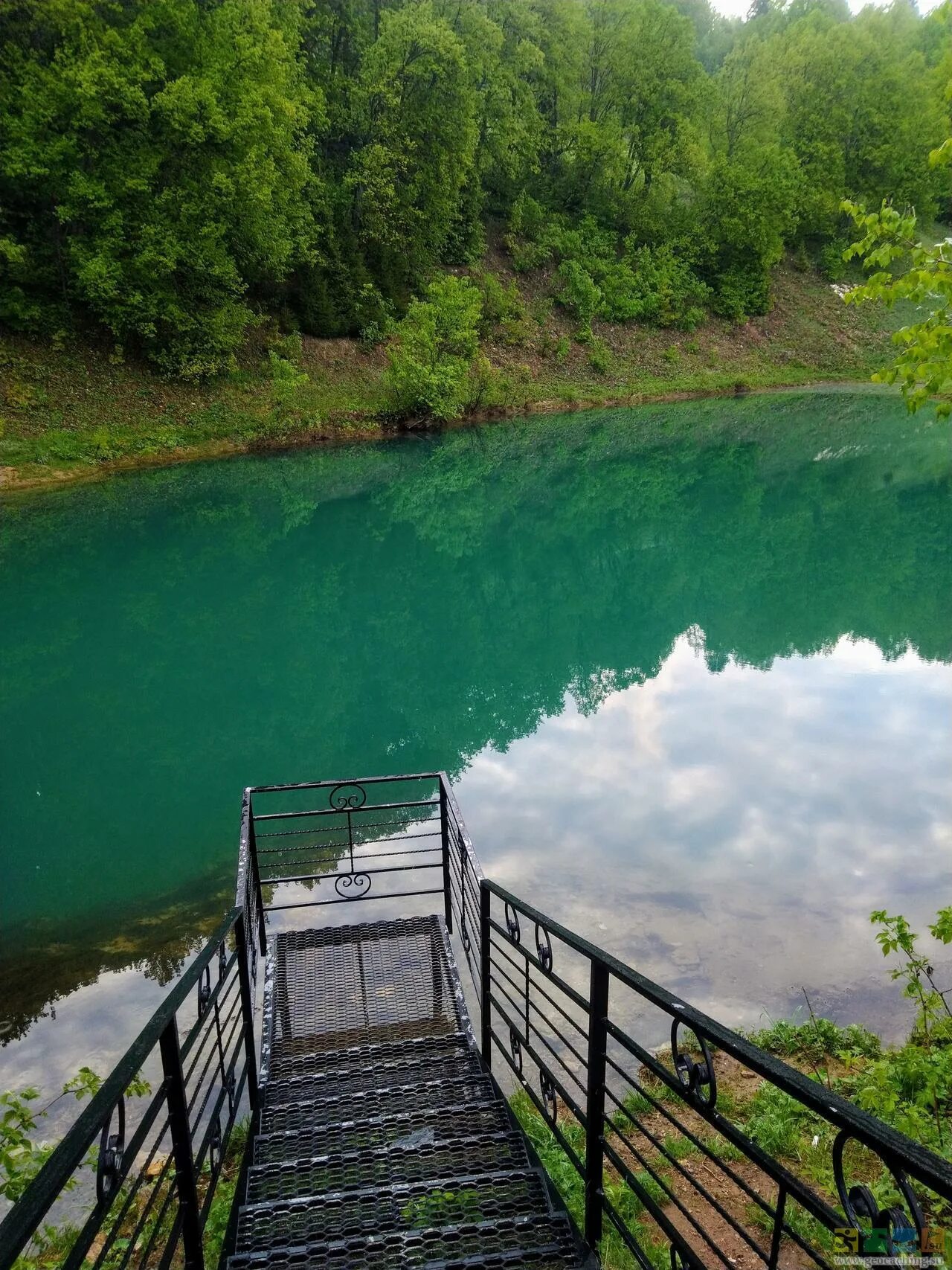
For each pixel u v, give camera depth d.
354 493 22.36
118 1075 1.48
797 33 49.72
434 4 37.19
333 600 15.11
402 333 29.88
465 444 29.00
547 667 12.12
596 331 41.28
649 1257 2.91
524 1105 3.92
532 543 18.84
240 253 27.94
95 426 23.22
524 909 2.71
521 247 41.97
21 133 22.11
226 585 15.56
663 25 42.84
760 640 12.70
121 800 8.14
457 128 34.94
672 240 45.25
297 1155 3.16
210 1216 3.16
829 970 5.00
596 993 1.99
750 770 8.04
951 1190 0.86
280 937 5.17
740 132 48.84
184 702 10.72
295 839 7.16
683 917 5.60
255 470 23.97
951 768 7.92
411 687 11.34
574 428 32.38
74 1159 1.18
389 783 8.34
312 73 34.16
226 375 27.25
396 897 5.50
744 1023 4.58
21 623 13.44
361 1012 4.54
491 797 7.73
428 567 17.19
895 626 13.01
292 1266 2.33
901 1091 3.64
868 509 21.03
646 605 15.07
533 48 40.44
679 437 30.70
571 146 44.16
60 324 24.30
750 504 21.92
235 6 25.12
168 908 6.21
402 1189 2.68
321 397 29.34
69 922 6.04
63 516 19.06
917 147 48.09
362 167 33.03
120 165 23.56
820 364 43.84
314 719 10.23
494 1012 4.59
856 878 6.07
